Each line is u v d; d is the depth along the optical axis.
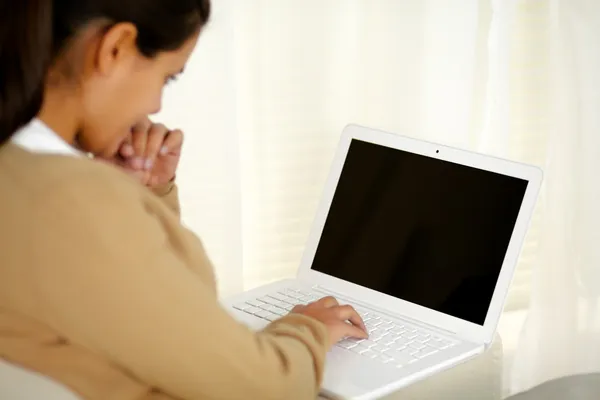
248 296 1.26
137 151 1.04
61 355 0.76
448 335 1.16
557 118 1.55
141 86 0.80
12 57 0.71
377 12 1.46
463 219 1.20
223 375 0.75
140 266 0.71
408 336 1.15
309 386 0.84
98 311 0.70
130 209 0.71
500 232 1.17
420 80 1.51
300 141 1.49
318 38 1.45
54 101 0.78
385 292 1.23
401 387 1.03
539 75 1.59
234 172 1.42
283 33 1.43
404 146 1.26
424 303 1.20
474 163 1.21
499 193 1.18
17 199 0.70
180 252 0.78
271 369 0.79
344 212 1.29
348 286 1.26
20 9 0.70
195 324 0.73
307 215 1.54
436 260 1.21
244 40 1.42
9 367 0.76
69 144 0.81
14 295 0.71
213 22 1.33
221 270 1.45
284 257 1.55
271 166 1.49
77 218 0.69
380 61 1.49
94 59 0.76
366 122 1.51
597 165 1.56
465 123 1.56
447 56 1.51
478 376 1.15
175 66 0.83
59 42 0.75
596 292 1.61
